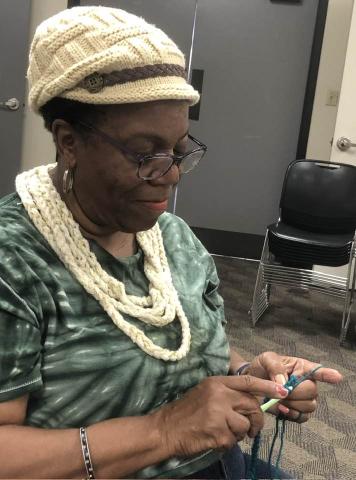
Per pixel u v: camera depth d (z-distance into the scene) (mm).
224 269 4117
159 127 695
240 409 751
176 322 848
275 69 4184
